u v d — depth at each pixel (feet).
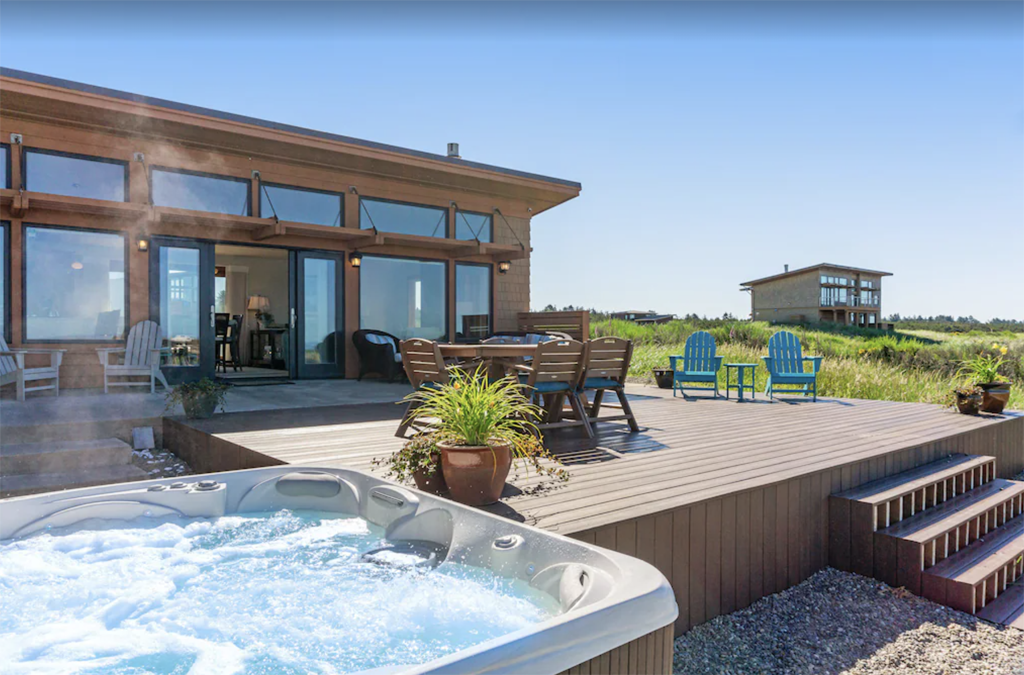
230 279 38.19
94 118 23.18
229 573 7.91
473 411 9.73
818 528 11.69
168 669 5.65
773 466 12.03
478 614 6.57
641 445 14.62
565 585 6.15
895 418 19.62
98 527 9.20
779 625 9.52
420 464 10.06
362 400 22.90
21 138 22.22
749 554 10.29
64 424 16.75
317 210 29.53
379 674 4.09
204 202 26.45
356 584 7.47
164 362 25.54
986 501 13.97
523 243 36.22
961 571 10.81
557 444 14.78
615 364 16.62
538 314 34.53
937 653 8.74
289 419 17.99
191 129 24.54
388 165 29.81
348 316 30.78
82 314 23.80
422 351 14.76
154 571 7.95
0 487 13.52
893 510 12.26
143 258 24.97
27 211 22.48
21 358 19.85
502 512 8.94
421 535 8.87
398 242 30.25
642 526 8.71
